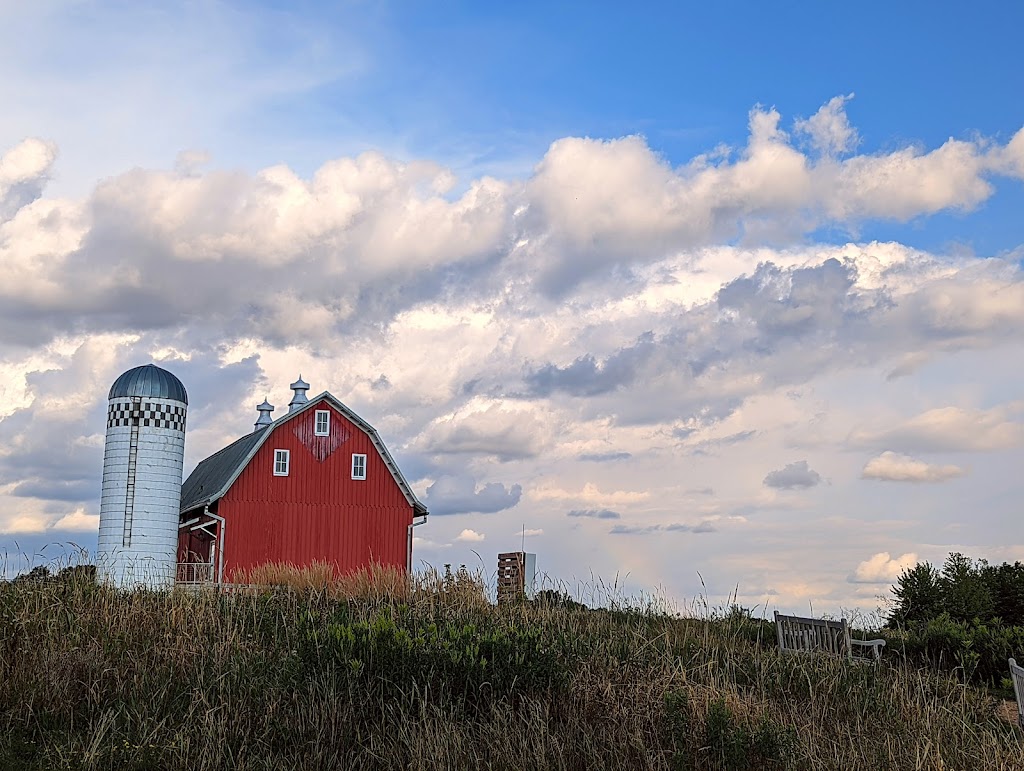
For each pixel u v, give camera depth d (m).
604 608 17.14
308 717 10.51
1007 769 9.79
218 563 32.22
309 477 34.00
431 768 9.49
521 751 9.77
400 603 16.34
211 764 9.65
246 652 12.77
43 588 14.83
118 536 26.44
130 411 26.91
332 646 11.50
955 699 12.58
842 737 10.60
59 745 10.02
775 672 13.12
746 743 9.97
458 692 11.06
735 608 17.03
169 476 27.08
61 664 11.56
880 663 13.74
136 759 9.72
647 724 10.62
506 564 21.73
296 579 18.58
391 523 34.75
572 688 11.34
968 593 21.48
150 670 12.11
